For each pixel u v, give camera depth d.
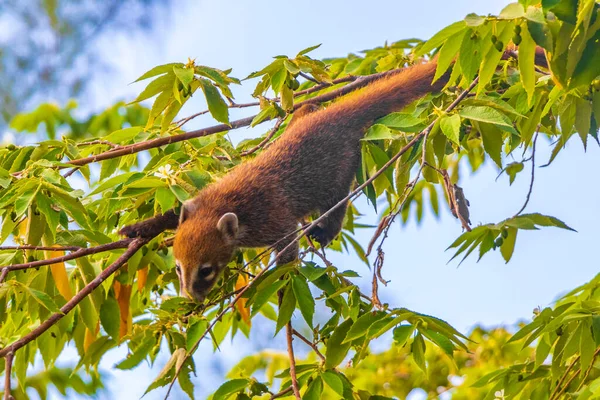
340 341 8.79
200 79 9.84
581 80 7.46
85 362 11.08
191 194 10.79
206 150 11.66
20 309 10.43
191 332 8.75
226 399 9.48
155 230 11.20
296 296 8.73
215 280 12.02
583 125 9.09
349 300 9.12
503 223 9.80
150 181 9.42
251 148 13.52
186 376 9.88
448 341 8.15
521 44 7.65
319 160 13.10
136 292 12.16
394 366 12.80
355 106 13.37
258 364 13.16
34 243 9.60
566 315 8.24
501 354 12.56
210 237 11.93
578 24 6.89
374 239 9.48
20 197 8.95
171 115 10.04
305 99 14.62
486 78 8.14
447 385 12.48
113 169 12.08
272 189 12.66
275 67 10.84
